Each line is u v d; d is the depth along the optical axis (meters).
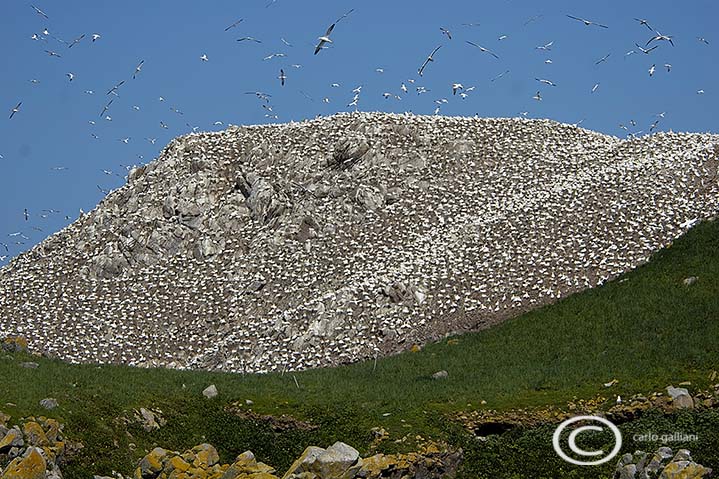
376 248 92.31
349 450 45.66
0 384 50.94
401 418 54.72
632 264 79.25
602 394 56.44
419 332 76.19
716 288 70.06
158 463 46.44
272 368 76.50
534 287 78.81
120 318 91.00
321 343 77.75
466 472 50.03
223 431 54.91
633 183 91.31
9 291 99.25
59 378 54.81
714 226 80.44
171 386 59.06
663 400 53.78
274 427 55.66
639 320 68.06
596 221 86.25
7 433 44.47
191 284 94.44
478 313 76.94
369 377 65.44
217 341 84.88
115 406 53.31
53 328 90.81
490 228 89.25
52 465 44.59
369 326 77.88
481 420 54.41
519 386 59.41
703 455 46.88
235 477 44.34
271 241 96.50
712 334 62.22
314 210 99.12
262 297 89.00
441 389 59.78
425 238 91.88
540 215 89.31
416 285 81.06
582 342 66.94
